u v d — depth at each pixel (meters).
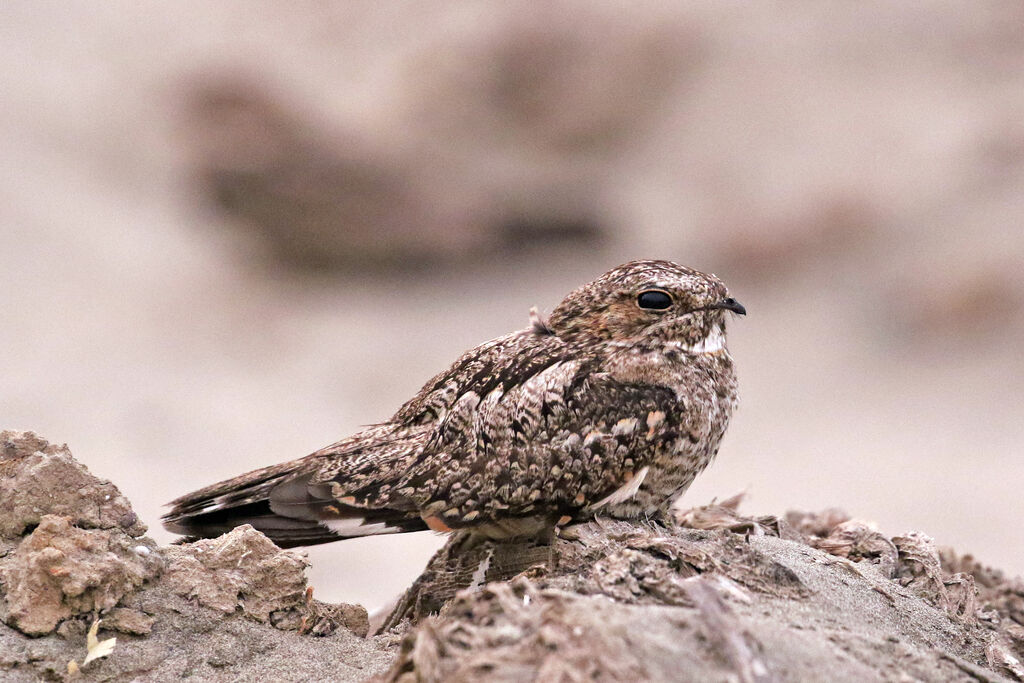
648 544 3.89
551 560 4.35
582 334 5.03
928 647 3.96
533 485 4.68
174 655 3.96
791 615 3.58
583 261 23.34
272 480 4.86
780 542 4.70
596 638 2.97
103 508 4.21
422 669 3.09
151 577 4.14
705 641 3.05
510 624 3.15
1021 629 5.07
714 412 4.98
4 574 4.04
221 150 22.33
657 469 4.83
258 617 4.18
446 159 23.61
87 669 3.85
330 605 4.39
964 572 5.49
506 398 4.76
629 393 4.81
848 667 3.12
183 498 4.91
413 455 4.81
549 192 23.81
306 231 22.16
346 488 4.77
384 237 22.36
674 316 4.96
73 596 3.94
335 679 3.95
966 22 27.36
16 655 3.83
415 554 11.82
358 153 22.72
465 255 22.89
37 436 4.39
